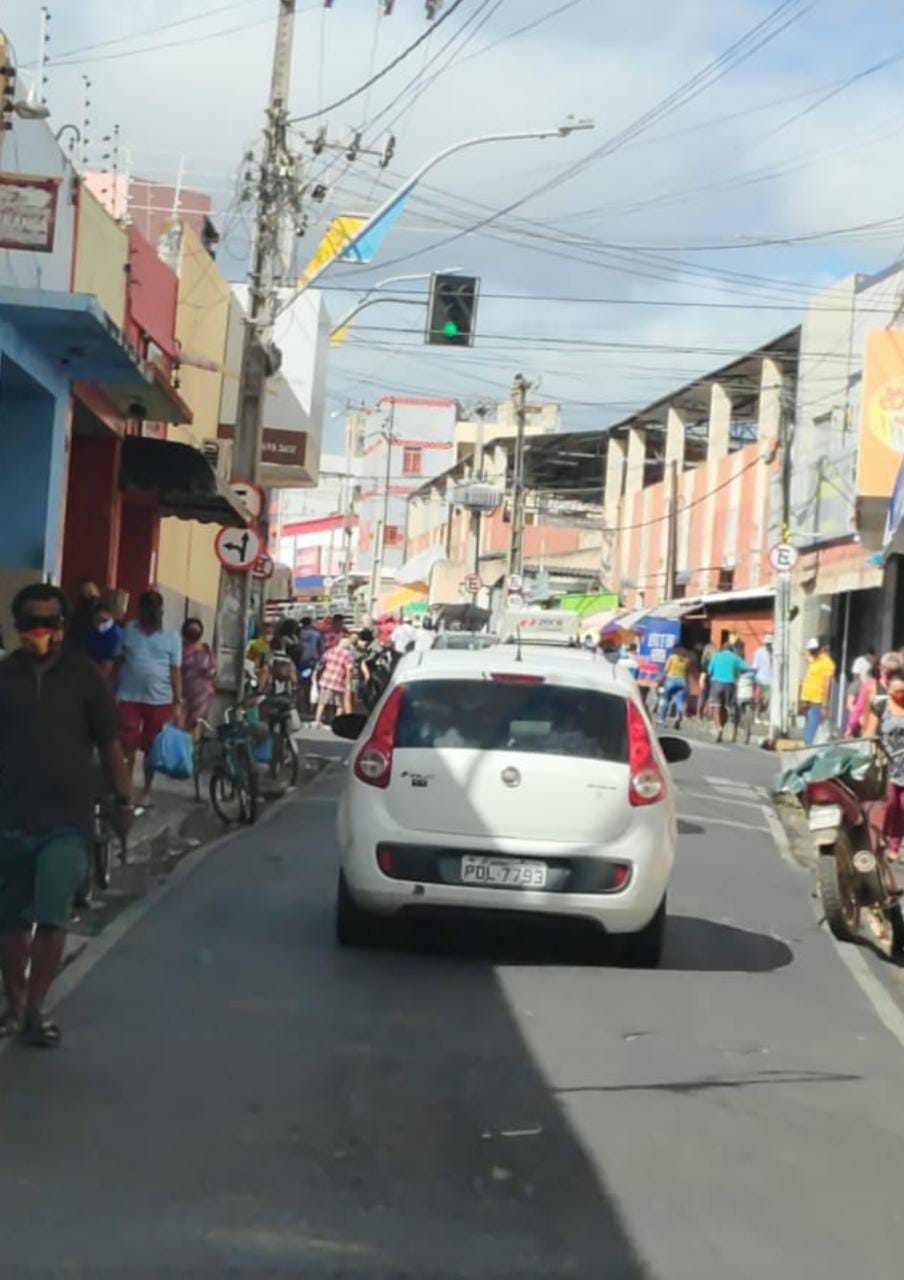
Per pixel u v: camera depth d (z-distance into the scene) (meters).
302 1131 6.47
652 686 41.22
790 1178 6.27
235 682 21.62
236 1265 5.11
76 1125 6.41
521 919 9.77
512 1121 6.75
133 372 17.78
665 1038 8.38
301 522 111.69
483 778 9.68
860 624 35.53
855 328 36.12
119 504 22.80
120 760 7.66
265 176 22.25
